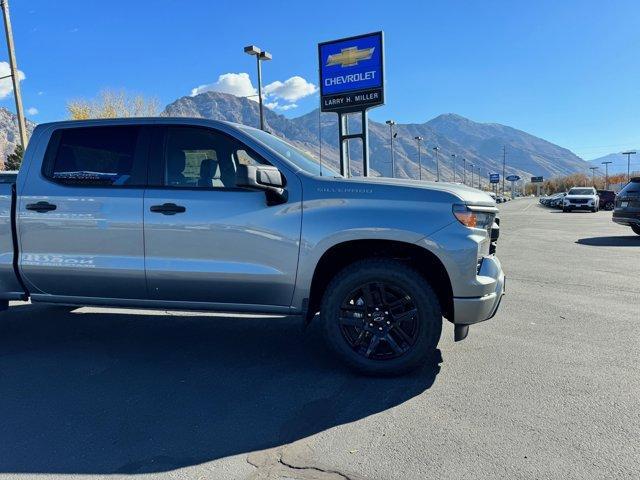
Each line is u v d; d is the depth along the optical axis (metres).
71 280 4.46
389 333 4.05
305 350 4.89
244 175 3.72
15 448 3.08
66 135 4.61
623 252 11.91
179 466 2.86
